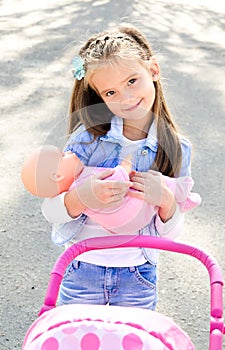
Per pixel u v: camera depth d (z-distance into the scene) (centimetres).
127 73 185
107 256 194
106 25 659
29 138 400
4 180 354
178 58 560
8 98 462
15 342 244
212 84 502
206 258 182
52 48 575
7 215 322
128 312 173
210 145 399
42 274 281
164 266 288
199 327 254
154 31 647
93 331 159
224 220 323
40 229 311
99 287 197
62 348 157
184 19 705
